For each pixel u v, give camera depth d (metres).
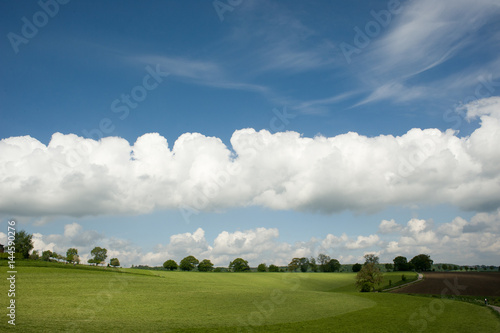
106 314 34.41
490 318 39.94
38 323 27.83
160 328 29.58
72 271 71.06
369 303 54.28
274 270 186.50
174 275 103.25
